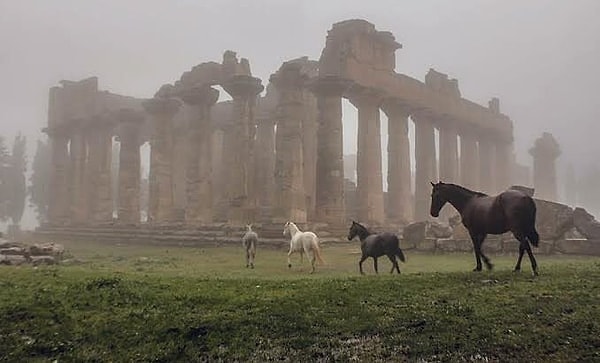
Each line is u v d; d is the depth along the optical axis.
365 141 40.78
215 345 8.86
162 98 47.16
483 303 9.95
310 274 17.83
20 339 9.06
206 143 43.06
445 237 29.05
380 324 9.25
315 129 47.59
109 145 55.38
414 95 45.84
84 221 54.69
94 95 58.62
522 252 12.38
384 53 43.22
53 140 62.19
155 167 46.38
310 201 45.78
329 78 36.69
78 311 10.27
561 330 8.54
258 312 10.05
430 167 48.25
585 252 23.27
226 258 25.97
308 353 8.50
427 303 10.18
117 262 24.05
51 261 21.91
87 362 8.40
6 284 12.25
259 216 42.59
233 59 41.88
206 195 42.38
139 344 8.92
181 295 11.27
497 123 60.97
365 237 17.75
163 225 42.97
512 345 8.18
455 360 7.97
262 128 54.50
